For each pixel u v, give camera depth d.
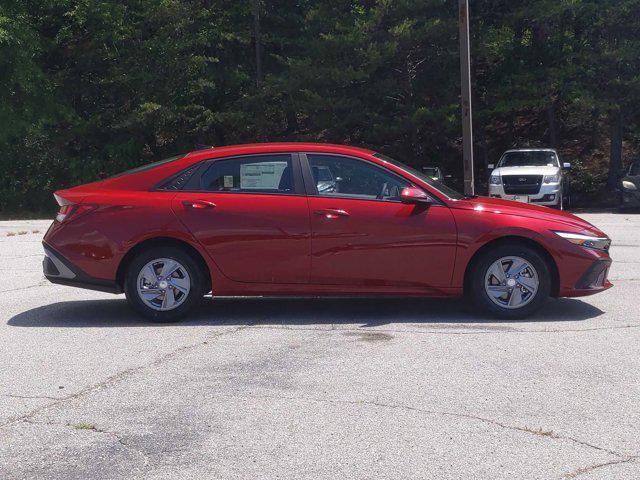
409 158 31.34
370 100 30.34
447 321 7.92
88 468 4.30
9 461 4.41
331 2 30.31
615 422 4.95
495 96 31.09
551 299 9.07
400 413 5.14
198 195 7.96
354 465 4.30
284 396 5.51
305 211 7.84
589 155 35.28
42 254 13.70
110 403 5.40
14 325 7.94
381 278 7.87
